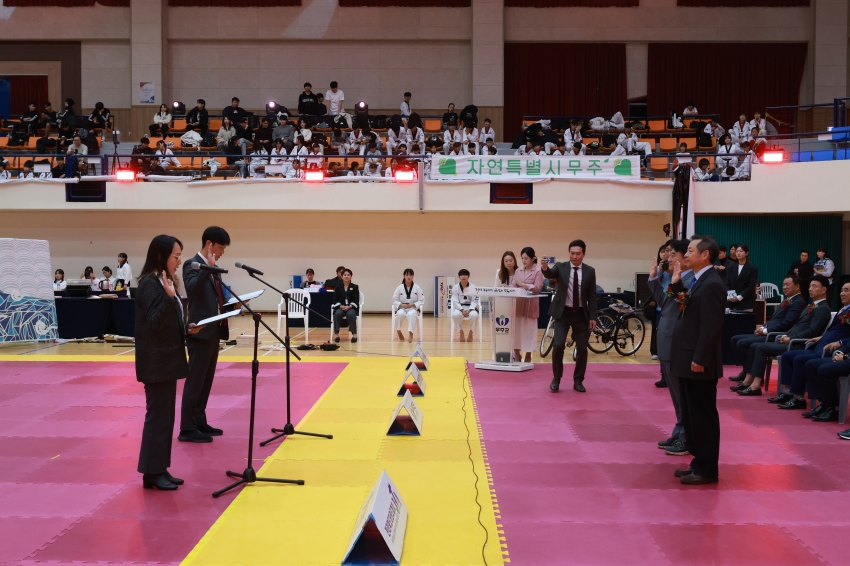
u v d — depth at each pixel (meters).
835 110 19.03
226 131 20.44
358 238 19.19
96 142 20.31
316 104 22.20
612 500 4.91
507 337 10.44
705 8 23.55
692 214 16.31
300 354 12.16
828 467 5.71
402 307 14.00
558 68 23.78
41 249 13.43
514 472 5.55
